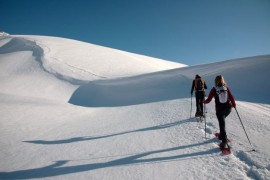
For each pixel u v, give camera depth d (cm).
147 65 4038
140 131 615
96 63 3466
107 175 373
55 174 393
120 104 1293
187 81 1461
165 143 498
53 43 4572
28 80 2444
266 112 712
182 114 738
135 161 419
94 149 507
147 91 1439
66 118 897
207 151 430
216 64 1778
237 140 471
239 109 702
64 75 2658
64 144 562
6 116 853
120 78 2292
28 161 462
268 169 344
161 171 371
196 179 337
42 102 1196
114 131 649
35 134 669
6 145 568
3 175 402
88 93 1897
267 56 1484
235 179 325
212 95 475
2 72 2856
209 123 599
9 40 5422
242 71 1339
